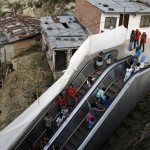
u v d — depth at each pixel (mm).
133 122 17375
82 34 29797
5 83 31031
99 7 27062
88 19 29859
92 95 17609
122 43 22406
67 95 18328
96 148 16516
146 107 17969
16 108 26359
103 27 27000
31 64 32062
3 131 16641
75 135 16719
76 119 16922
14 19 40281
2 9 58844
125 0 30797
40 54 33656
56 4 51594
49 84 28344
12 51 34469
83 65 20656
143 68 18438
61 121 17344
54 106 18562
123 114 17453
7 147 15414
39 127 17953
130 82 17094
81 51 19750
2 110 27188
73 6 49250
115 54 22297
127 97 17109
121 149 15602
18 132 15672
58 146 16203
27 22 38812
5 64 32500
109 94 18172
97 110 16531
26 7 56938
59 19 34094
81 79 19906
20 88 28875
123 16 26312
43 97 17484
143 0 29766
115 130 17422
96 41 20594
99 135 16094
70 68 18797
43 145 16875
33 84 28781
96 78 18484
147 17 27359
